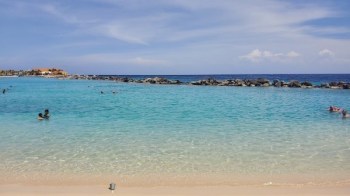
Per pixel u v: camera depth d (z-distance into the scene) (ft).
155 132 72.08
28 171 44.73
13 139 64.34
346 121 89.81
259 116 100.22
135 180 41.45
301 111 113.70
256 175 43.34
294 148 57.26
